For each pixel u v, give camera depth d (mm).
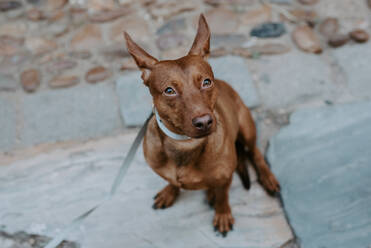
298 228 1354
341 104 1621
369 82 1674
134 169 1523
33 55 1856
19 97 1731
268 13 1927
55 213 1446
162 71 1044
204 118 1002
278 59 1763
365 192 1385
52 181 1518
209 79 1051
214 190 1394
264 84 1703
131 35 1898
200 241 1361
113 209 1444
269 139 1553
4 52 1870
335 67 1731
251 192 1446
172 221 1409
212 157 1173
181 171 1189
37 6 2053
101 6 2029
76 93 1729
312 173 1448
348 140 1500
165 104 1051
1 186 1515
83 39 1899
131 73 1761
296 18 1896
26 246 1392
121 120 1651
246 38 1835
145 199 1457
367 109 1572
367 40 1778
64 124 1657
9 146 1615
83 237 1395
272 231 1362
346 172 1433
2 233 1412
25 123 1665
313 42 1793
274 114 1633
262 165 1463
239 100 1409
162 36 1879
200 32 1145
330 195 1396
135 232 1396
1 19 2012
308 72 1720
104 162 1550
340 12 1898
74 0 2062
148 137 1188
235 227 1377
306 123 1572
